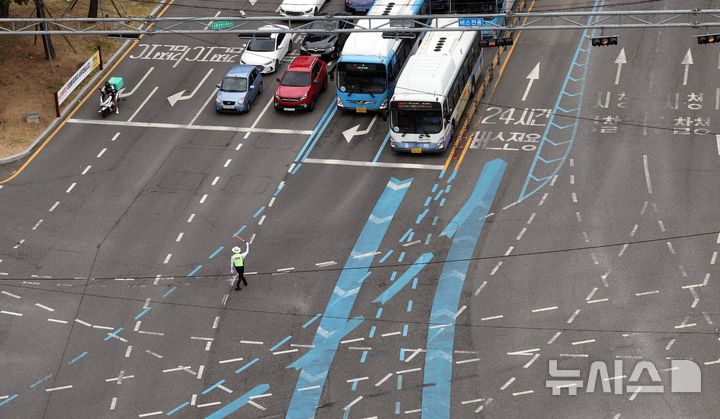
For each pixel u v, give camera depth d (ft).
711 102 432.66
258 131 433.48
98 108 454.81
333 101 453.58
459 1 470.39
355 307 336.49
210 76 475.31
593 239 360.07
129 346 325.01
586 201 379.55
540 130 423.23
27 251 367.45
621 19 492.13
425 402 298.76
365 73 431.84
